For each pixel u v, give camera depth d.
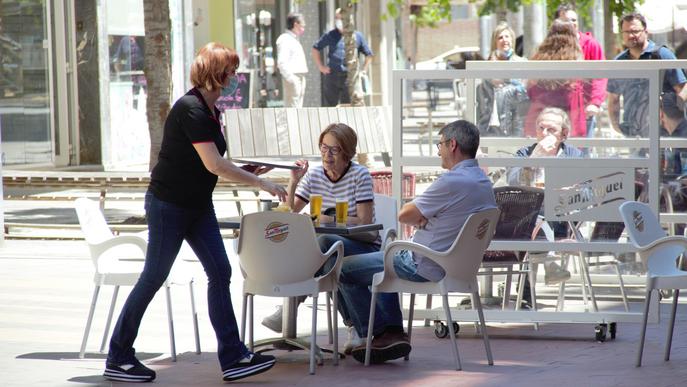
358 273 17.06
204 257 15.97
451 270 16.48
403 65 77.12
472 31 110.62
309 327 20.00
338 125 18.14
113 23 45.28
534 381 15.77
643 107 18.92
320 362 17.00
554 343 18.66
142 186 29.84
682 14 33.94
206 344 18.61
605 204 19.11
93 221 17.58
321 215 17.55
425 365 16.94
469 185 16.70
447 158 17.09
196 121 15.55
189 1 49.03
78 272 25.38
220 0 51.69
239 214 31.05
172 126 15.73
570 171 19.19
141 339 18.91
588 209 19.16
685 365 16.80
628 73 18.89
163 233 15.80
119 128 45.91
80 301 22.08
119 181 29.89
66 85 44.56
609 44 44.75
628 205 17.42
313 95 59.91
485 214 16.41
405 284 16.66
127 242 17.23
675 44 34.00
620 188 19.06
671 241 16.62
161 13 31.84
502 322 19.78
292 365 16.97
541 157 19.22
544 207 19.28
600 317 18.97
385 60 68.38
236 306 21.84
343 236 17.70
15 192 39.34
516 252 19.31
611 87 18.97
